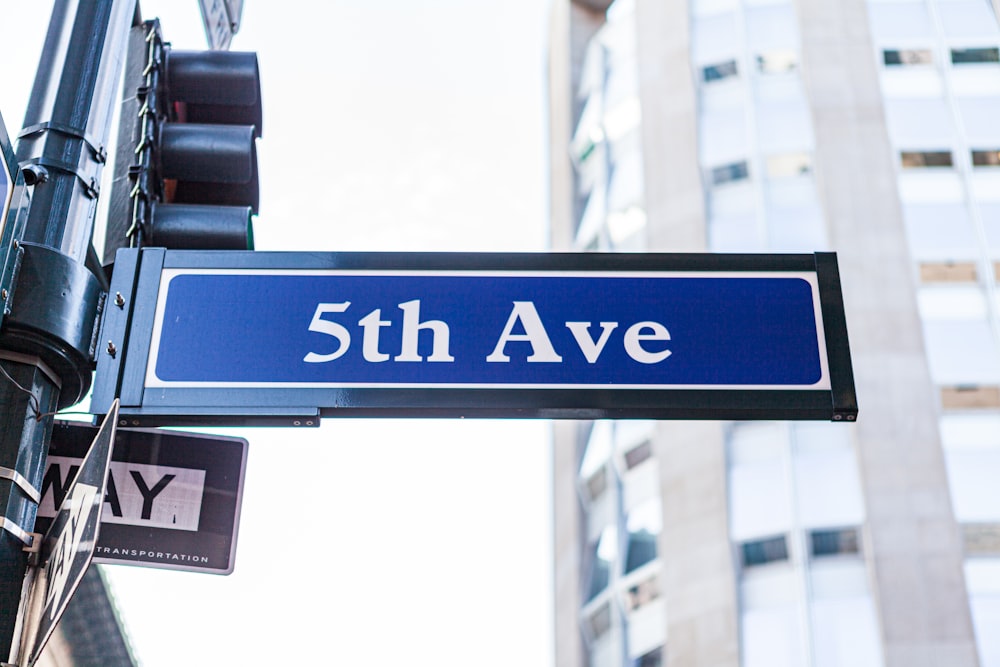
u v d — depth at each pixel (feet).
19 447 11.44
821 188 136.26
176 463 15.25
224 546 14.93
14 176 11.80
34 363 11.85
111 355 12.54
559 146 188.96
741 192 141.49
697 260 13.12
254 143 15.34
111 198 14.88
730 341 12.67
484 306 12.86
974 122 138.51
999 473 114.21
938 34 146.41
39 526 14.11
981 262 128.06
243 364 12.55
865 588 111.04
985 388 119.85
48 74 13.30
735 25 155.94
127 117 15.29
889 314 124.57
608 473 144.36
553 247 180.86
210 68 15.69
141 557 14.64
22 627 11.54
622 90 171.94
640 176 157.89
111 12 13.80
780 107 145.69
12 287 11.78
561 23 200.85
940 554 110.32
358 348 12.62
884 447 116.78
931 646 105.70
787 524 117.08
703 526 123.13
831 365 12.60
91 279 12.54
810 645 108.99
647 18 168.14
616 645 131.64
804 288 13.00
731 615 115.34
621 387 12.39
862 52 146.41
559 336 12.66
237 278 13.03
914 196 133.69
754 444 124.98
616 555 137.39
